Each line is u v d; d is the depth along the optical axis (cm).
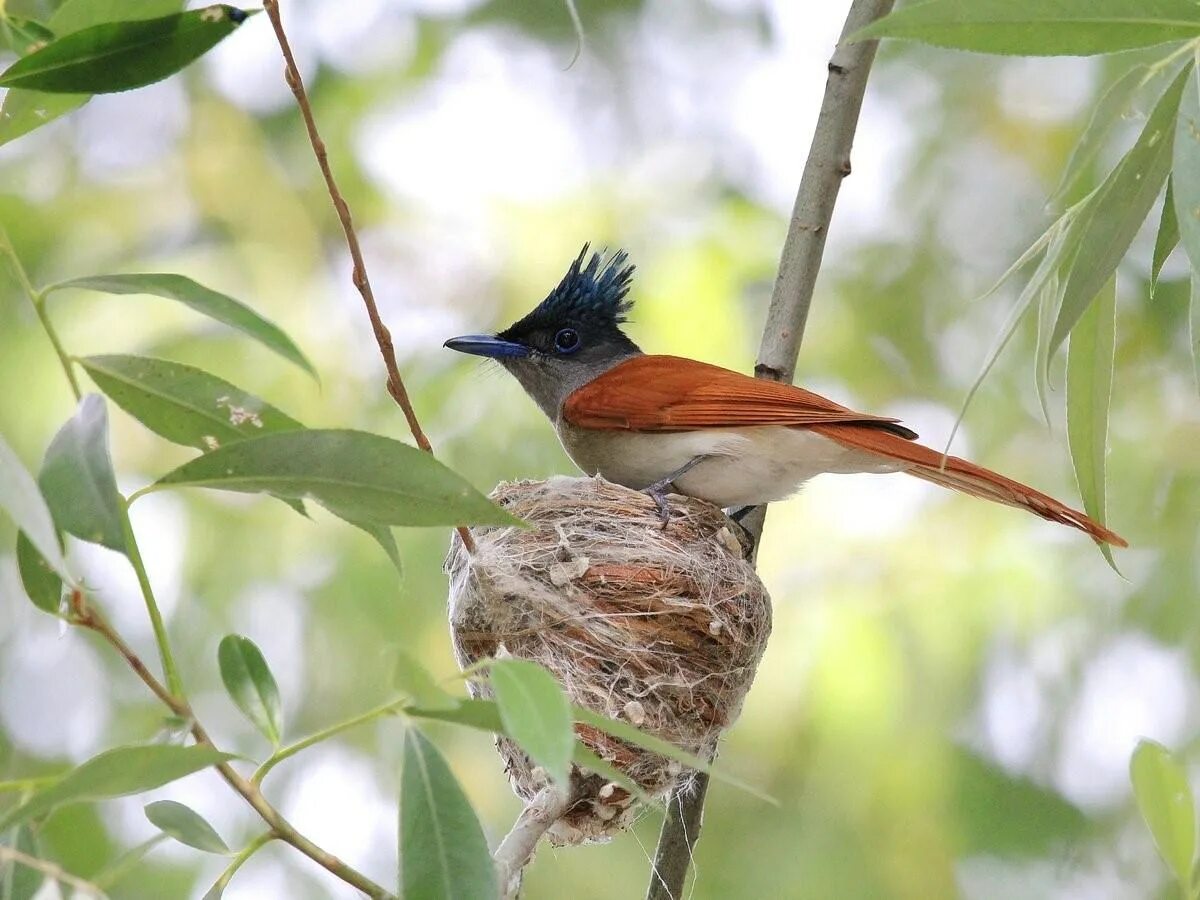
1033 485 1301
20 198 1350
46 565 487
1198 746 1180
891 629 1200
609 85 1465
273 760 471
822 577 1229
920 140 1466
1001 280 660
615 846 1204
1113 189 621
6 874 461
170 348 1272
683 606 782
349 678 1216
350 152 1422
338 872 485
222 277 1367
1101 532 725
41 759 1185
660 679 768
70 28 574
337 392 1304
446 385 1295
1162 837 636
